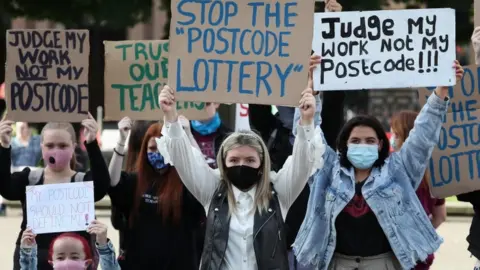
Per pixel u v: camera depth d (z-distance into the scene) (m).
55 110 7.55
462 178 7.77
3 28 22.20
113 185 7.61
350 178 6.97
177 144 6.66
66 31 7.54
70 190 7.12
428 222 6.94
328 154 7.11
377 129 7.02
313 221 7.04
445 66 7.25
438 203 8.58
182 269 7.59
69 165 7.59
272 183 6.68
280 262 6.41
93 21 21.30
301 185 6.61
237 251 6.45
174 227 7.58
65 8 20.88
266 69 6.89
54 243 6.94
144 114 8.28
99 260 7.24
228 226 6.46
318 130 6.66
